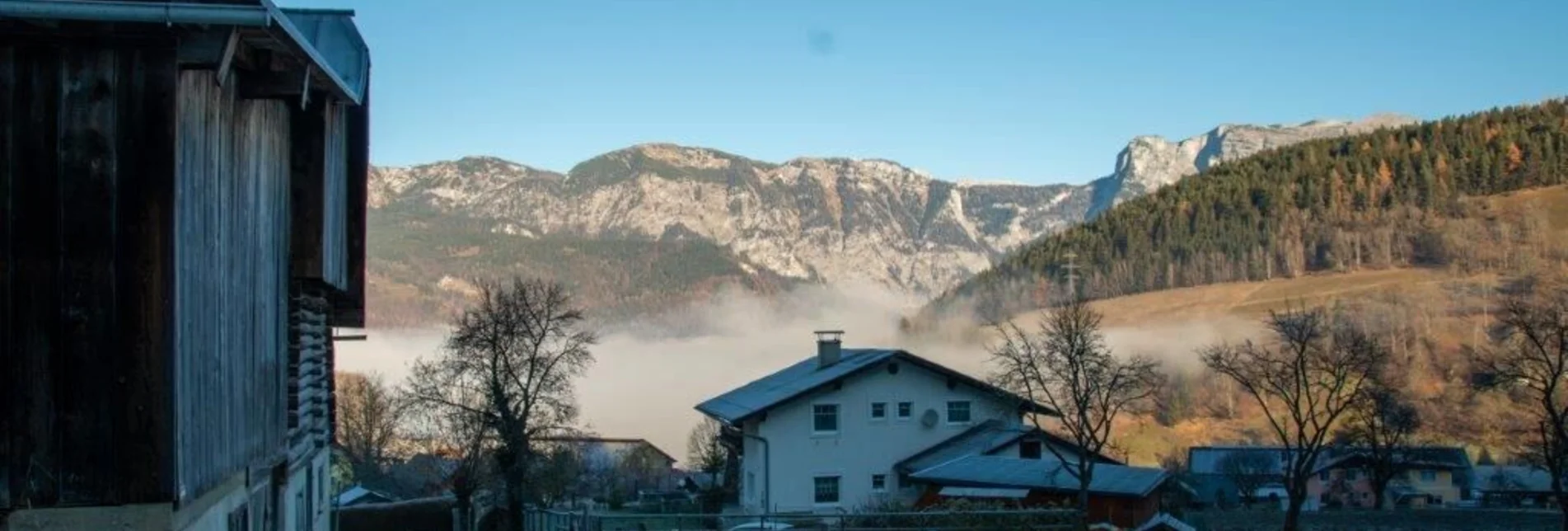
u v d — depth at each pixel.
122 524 9.84
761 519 29.39
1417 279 166.38
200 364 10.97
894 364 54.62
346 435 73.31
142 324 9.88
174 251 9.95
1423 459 86.88
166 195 9.91
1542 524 49.03
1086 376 53.78
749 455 56.03
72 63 9.81
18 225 9.73
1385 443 74.38
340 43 19.25
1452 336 121.00
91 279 9.81
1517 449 86.25
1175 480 56.53
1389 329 125.88
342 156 19.14
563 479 58.28
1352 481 86.62
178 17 9.62
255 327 13.58
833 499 53.50
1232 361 87.75
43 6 9.25
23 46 9.73
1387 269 177.75
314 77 13.36
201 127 10.95
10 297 9.71
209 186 11.29
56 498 9.75
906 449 54.38
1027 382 53.22
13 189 9.72
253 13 9.77
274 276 14.94
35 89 9.77
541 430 50.56
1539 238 172.00
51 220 9.77
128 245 9.87
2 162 9.70
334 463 30.19
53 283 9.77
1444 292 147.75
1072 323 82.31
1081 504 41.94
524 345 50.28
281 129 15.32
